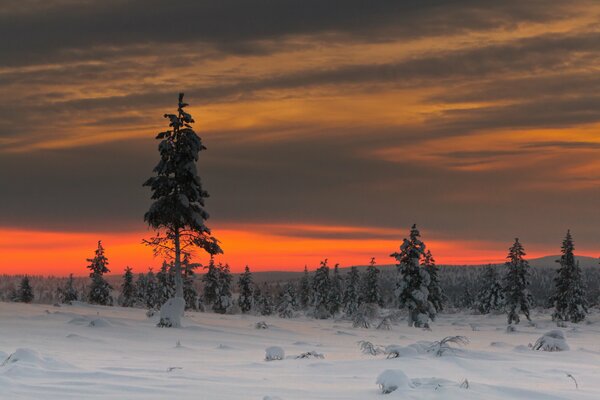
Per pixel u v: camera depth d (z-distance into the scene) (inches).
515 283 3353.8
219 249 1622.8
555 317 3582.7
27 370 375.9
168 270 3582.7
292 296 4638.3
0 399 294.5
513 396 345.7
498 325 2952.8
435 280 3595.0
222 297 3905.0
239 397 330.0
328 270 4507.9
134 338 1039.6
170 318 1311.5
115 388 336.8
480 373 474.0
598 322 3405.5
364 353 706.2
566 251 3590.1
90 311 1759.4
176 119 1585.9
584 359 697.0
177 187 1599.4
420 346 617.6
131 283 4318.4
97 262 3550.7
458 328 2309.3
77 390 326.3
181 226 1609.3
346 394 350.0
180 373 422.0
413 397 329.4
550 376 476.7
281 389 364.5
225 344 973.8
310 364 517.0
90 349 745.0
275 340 1117.7
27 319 1263.5
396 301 2760.8
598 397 356.5
